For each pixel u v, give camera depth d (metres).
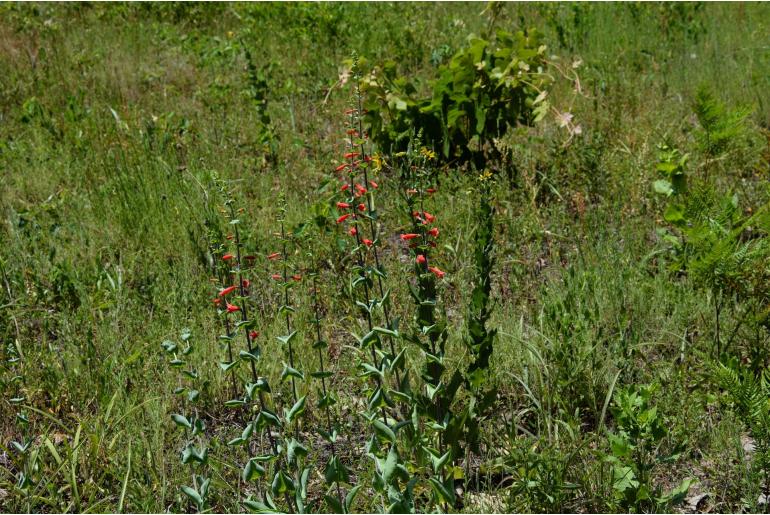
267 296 4.03
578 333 3.29
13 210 4.77
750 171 5.19
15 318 3.79
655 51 8.29
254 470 2.19
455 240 4.36
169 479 2.82
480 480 2.85
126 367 3.31
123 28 9.81
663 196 4.63
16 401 2.89
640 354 3.33
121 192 5.11
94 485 2.75
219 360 3.38
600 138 5.41
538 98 5.27
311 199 5.17
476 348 2.69
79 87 7.08
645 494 2.44
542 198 5.11
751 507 2.55
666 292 3.74
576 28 9.11
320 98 7.34
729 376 2.71
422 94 7.37
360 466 2.84
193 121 6.65
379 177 5.18
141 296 3.98
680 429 2.80
